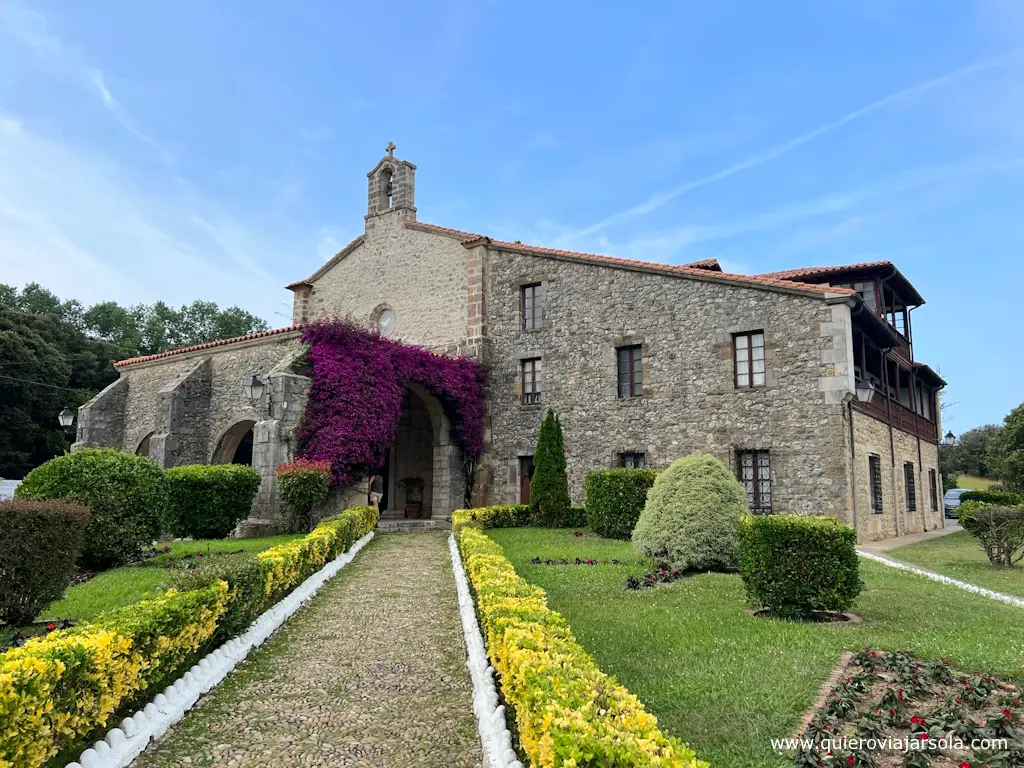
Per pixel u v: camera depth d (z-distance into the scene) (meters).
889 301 21.88
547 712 2.84
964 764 3.55
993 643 5.93
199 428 20.48
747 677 4.98
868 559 12.01
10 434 32.00
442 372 18.86
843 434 14.60
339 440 15.79
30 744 3.20
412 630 6.94
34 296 47.97
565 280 19.22
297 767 3.88
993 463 28.64
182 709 4.61
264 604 7.00
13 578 6.37
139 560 10.49
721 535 9.87
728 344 16.33
